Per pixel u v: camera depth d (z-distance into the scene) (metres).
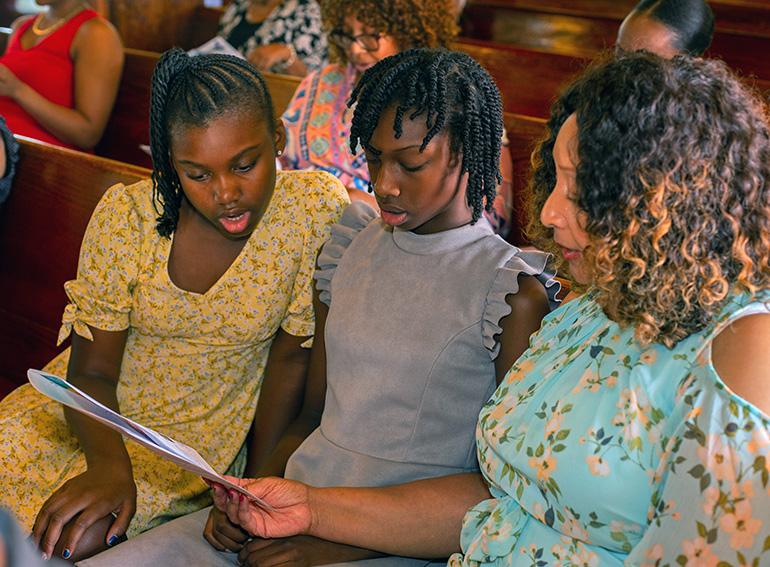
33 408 1.62
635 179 0.85
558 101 1.07
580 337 1.06
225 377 1.62
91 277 1.53
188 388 1.61
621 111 0.86
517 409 1.05
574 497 0.92
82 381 1.53
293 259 1.53
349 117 2.37
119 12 3.78
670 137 0.84
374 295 1.31
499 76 2.84
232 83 1.33
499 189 2.10
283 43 3.40
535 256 1.25
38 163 2.12
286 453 1.42
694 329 0.89
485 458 1.09
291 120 2.45
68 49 2.94
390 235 1.36
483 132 1.22
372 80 1.22
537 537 1.00
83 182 2.05
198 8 4.05
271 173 1.40
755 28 3.25
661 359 0.91
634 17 2.03
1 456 1.54
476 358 1.24
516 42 3.78
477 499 1.21
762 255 0.86
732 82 0.88
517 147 2.27
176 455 1.06
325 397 1.47
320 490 1.21
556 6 3.63
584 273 1.00
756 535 0.80
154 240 1.51
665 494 0.85
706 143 0.84
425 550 1.21
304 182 1.55
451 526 1.20
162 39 3.99
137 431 1.09
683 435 0.84
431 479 1.23
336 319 1.33
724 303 0.88
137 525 1.42
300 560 1.20
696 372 0.86
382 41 2.27
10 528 0.35
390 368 1.26
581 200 0.90
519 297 1.21
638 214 0.85
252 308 1.53
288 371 1.57
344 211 1.48
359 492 1.21
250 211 1.39
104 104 2.95
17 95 2.79
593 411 0.94
